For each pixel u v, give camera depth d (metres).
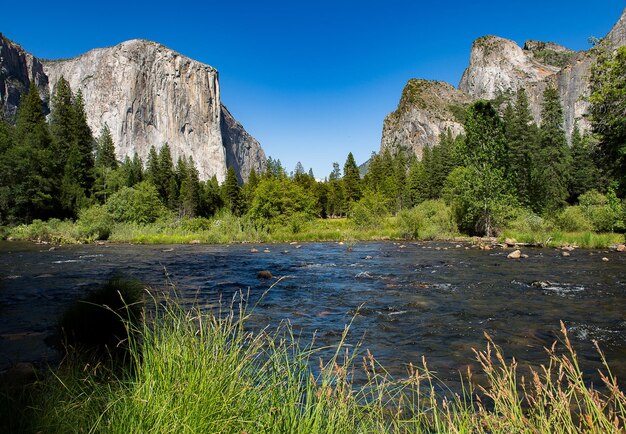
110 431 2.29
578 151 63.09
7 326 7.34
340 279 13.44
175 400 2.42
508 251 21.47
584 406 3.96
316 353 5.86
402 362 5.57
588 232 26.89
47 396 2.96
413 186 79.94
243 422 2.29
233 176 89.44
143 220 41.91
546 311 8.61
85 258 20.53
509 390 2.45
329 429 2.29
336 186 95.62
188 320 3.26
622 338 6.66
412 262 17.67
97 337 5.39
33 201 42.78
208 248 26.94
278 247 27.45
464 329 7.33
